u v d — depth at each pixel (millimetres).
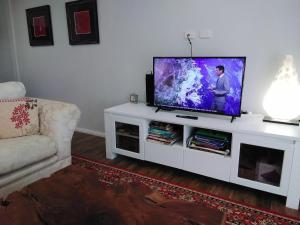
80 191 1200
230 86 2084
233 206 1862
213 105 2207
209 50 2443
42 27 3662
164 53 2709
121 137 2637
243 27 2238
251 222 1686
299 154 1725
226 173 2051
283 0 2037
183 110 2457
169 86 2395
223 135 2137
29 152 1890
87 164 2576
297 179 1770
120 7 2879
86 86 3471
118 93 3184
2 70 4477
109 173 2385
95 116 3486
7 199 1153
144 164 2576
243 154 1992
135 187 1244
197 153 2150
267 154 1984
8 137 2043
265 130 1866
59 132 2135
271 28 2129
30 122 2129
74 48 3434
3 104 2113
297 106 2020
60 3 3377
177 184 2176
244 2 2188
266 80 2240
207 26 2400
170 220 992
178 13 2525
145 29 2770
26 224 989
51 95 3939
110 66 3156
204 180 2248
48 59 3791
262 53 2209
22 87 2445
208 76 2168
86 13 3131
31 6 3727
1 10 4105
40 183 1272
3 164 1726
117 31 2979
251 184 1958
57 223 987
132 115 2424
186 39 2537
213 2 2322
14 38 4133
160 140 2350
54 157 2137
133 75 2990
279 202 1915
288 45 2092
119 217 1010
